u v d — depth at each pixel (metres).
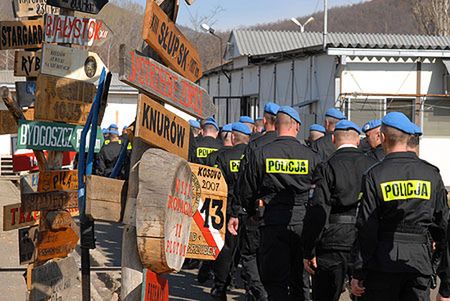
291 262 7.27
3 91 5.53
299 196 7.17
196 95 5.05
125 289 4.31
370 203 5.53
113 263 11.74
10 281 9.57
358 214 5.61
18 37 6.12
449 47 20.48
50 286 5.91
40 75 5.64
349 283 6.14
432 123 21.64
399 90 21.30
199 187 5.22
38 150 5.78
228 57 42.16
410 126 5.59
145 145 4.43
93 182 4.29
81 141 4.80
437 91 21.41
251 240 7.71
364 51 20.41
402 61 21.23
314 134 11.86
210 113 5.30
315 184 6.87
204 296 9.68
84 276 4.71
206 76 39.09
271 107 8.71
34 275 5.73
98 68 6.13
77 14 6.34
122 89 30.78
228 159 9.02
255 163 7.17
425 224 5.55
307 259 6.86
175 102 4.70
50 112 5.74
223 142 11.56
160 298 4.48
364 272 5.53
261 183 7.19
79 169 4.76
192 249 5.27
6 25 6.01
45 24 5.73
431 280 5.71
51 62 5.71
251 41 40.34
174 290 10.00
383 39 37.69
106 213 4.37
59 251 6.08
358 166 6.82
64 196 6.00
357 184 6.80
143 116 4.22
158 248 4.16
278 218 7.12
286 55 25.39
